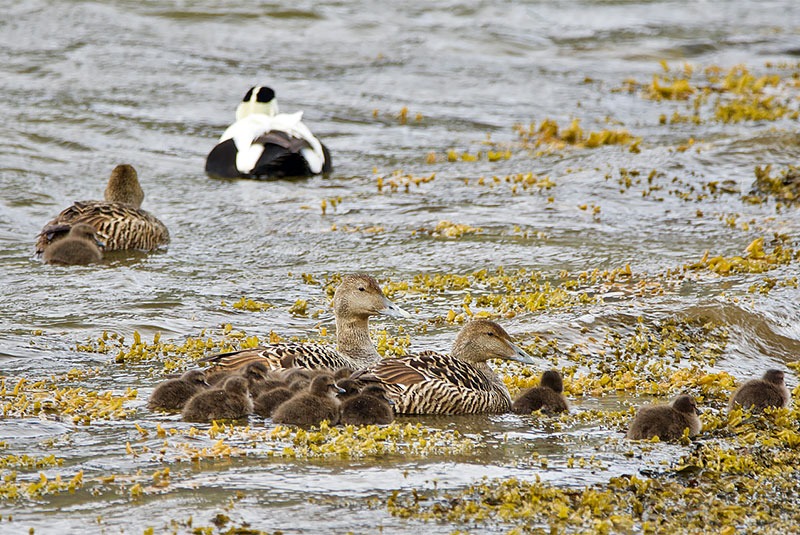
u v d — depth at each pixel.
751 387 11.63
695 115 28.11
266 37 34.44
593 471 9.86
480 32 36.25
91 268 16.94
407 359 11.33
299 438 10.23
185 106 28.06
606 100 29.80
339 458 9.88
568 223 19.61
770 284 15.80
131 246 17.98
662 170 22.83
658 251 17.92
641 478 9.75
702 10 41.03
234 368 11.63
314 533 8.45
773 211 20.27
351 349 12.69
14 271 16.67
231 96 29.12
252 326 14.40
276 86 30.11
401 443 10.30
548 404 11.38
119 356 12.74
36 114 26.38
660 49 35.59
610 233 19.00
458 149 25.30
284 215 20.31
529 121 27.80
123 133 25.69
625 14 39.75
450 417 11.16
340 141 25.98
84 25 33.88
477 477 9.59
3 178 21.91
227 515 8.68
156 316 14.64
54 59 30.72
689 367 13.20
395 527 8.59
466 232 19.12
